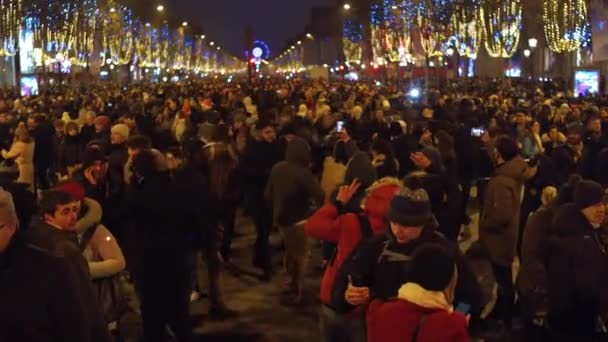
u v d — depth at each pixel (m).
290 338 9.84
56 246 5.74
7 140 20.09
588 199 7.12
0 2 47.06
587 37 37.44
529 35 51.12
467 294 5.60
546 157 11.84
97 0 64.44
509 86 48.38
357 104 29.41
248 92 42.38
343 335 6.62
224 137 12.51
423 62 56.22
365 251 5.84
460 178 15.79
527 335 7.95
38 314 4.56
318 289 12.16
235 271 13.37
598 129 13.98
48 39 54.00
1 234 4.52
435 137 15.20
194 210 8.55
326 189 13.05
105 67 81.00
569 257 7.10
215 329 10.22
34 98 35.47
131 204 8.44
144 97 36.78
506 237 9.87
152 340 8.65
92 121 19.22
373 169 9.93
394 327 4.51
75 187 7.41
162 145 11.99
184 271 8.55
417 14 55.25
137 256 8.49
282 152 13.27
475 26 49.25
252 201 13.05
